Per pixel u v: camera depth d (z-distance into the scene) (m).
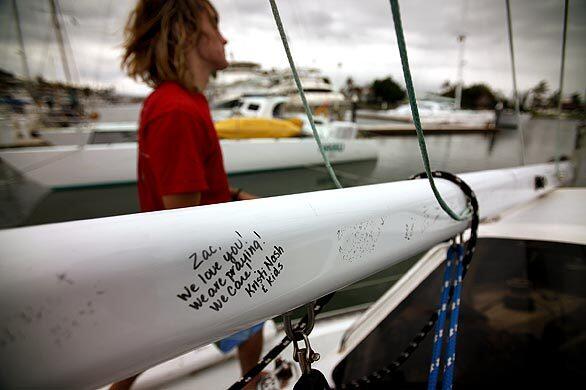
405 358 0.82
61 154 5.73
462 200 0.79
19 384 0.29
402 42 0.45
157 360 0.37
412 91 0.49
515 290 1.27
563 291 1.20
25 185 5.45
